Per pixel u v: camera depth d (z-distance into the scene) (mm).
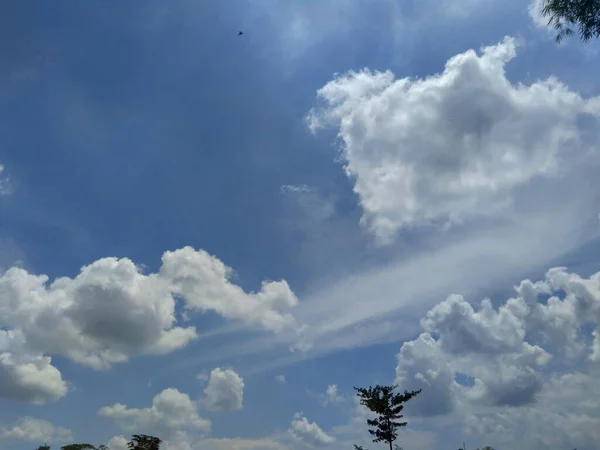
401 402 54594
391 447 53469
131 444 76438
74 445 79688
